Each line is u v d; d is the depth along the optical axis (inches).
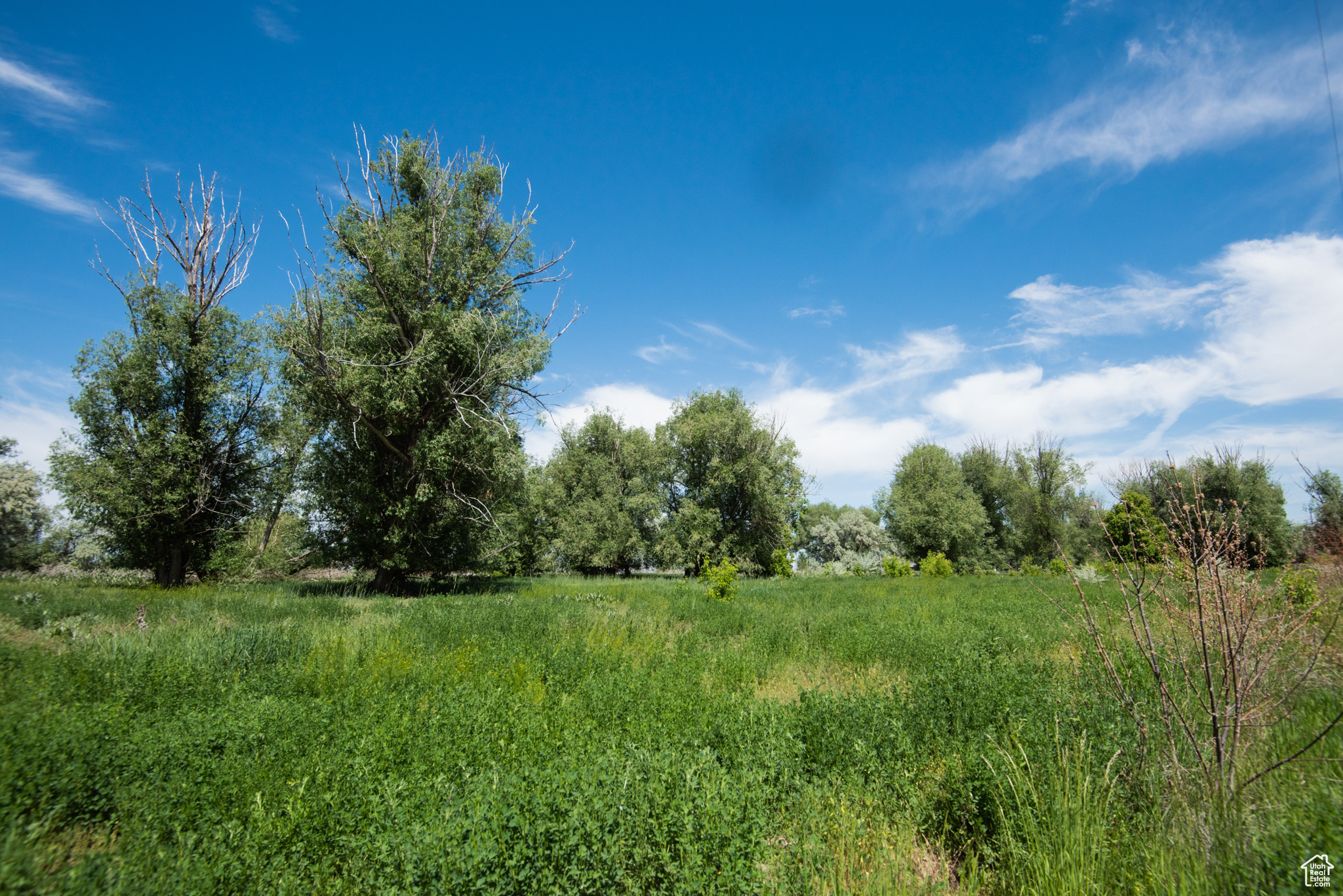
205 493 885.8
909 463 2121.1
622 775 152.6
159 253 917.2
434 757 182.1
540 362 968.9
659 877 125.3
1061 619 407.8
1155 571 193.2
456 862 117.7
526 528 1574.8
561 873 122.0
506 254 977.5
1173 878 131.0
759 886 122.5
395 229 868.0
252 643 343.6
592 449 1774.1
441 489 875.4
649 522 1728.6
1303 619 178.4
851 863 139.3
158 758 174.4
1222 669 173.0
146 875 122.8
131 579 907.4
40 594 588.1
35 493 1211.2
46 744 171.9
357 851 129.9
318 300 794.2
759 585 1067.3
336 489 834.8
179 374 898.7
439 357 859.4
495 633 413.1
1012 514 2135.8
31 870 119.7
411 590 907.4
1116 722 192.9
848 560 1939.0
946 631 431.5
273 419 964.0
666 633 478.9
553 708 241.8
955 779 174.4
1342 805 142.3
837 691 288.2
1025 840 147.7
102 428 856.9
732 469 1651.1
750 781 156.0
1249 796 155.5
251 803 155.5
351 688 260.4
